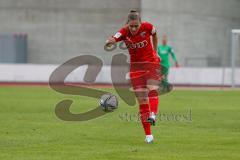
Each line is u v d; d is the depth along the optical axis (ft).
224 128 171.32
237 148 134.21
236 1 558.15
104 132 160.76
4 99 274.77
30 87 386.32
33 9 558.15
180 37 538.47
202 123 183.21
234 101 271.90
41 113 210.18
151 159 119.24
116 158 120.16
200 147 135.44
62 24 558.56
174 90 364.38
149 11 535.60
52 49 558.56
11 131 161.27
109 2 557.33
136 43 142.92
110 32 557.33
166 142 143.23
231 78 430.20
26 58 544.62
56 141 143.64
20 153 125.90
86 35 558.97
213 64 534.78
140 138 149.89
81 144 139.23
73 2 558.56
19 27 558.56
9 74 472.03
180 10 538.47
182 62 538.47
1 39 527.40
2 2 558.15
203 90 366.84
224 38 551.59
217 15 549.54
